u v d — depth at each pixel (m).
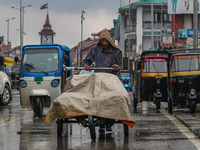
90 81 8.62
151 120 12.27
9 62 40.00
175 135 8.78
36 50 15.10
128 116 7.96
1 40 49.81
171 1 59.16
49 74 14.59
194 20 23.84
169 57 16.41
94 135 8.02
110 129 9.49
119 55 9.61
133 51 69.94
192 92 15.43
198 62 15.91
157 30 66.88
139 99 18.70
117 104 7.99
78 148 7.21
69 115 7.87
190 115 14.12
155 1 66.94
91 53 9.65
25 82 14.59
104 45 9.49
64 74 15.15
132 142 7.86
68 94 8.27
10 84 21.11
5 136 8.83
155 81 18.73
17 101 24.61
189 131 9.46
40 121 12.27
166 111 16.55
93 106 7.98
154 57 19.06
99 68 9.34
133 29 70.06
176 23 59.78
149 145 7.45
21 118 13.34
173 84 15.97
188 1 58.94
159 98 18.05
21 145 7.57
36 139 8.36
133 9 69.56
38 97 14.34
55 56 14.95
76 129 10.09
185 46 57.34
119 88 8.54
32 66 14.77
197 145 7.41
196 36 23.84
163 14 67.19
